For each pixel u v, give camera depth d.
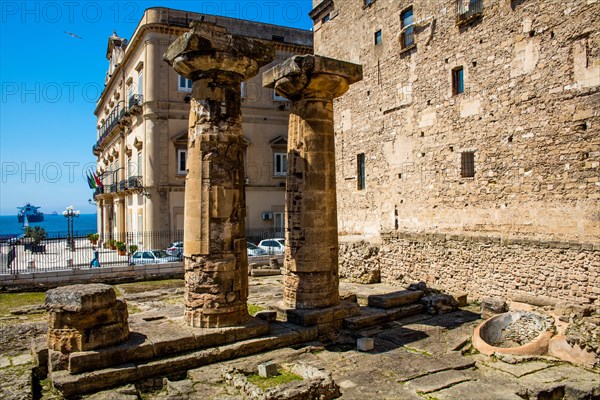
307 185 13.02
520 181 15.30
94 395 8.63
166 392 9.12
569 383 9.15
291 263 13.20
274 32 36.47
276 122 36.00
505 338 12.17
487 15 16.42
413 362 10.42
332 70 12.74
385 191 21.17
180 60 10.93
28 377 9.17
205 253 11.01
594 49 13.38
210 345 10.53
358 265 20.77
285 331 11.66
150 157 32.31
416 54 19.45
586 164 13.52
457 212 17.56
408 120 19.89
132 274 21.94
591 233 13.38
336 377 9.60
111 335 9.65
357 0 23.17
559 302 13.81
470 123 17.03
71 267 23.12
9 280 19.52
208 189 11.06
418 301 15.41
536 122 14.84
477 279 16.42
